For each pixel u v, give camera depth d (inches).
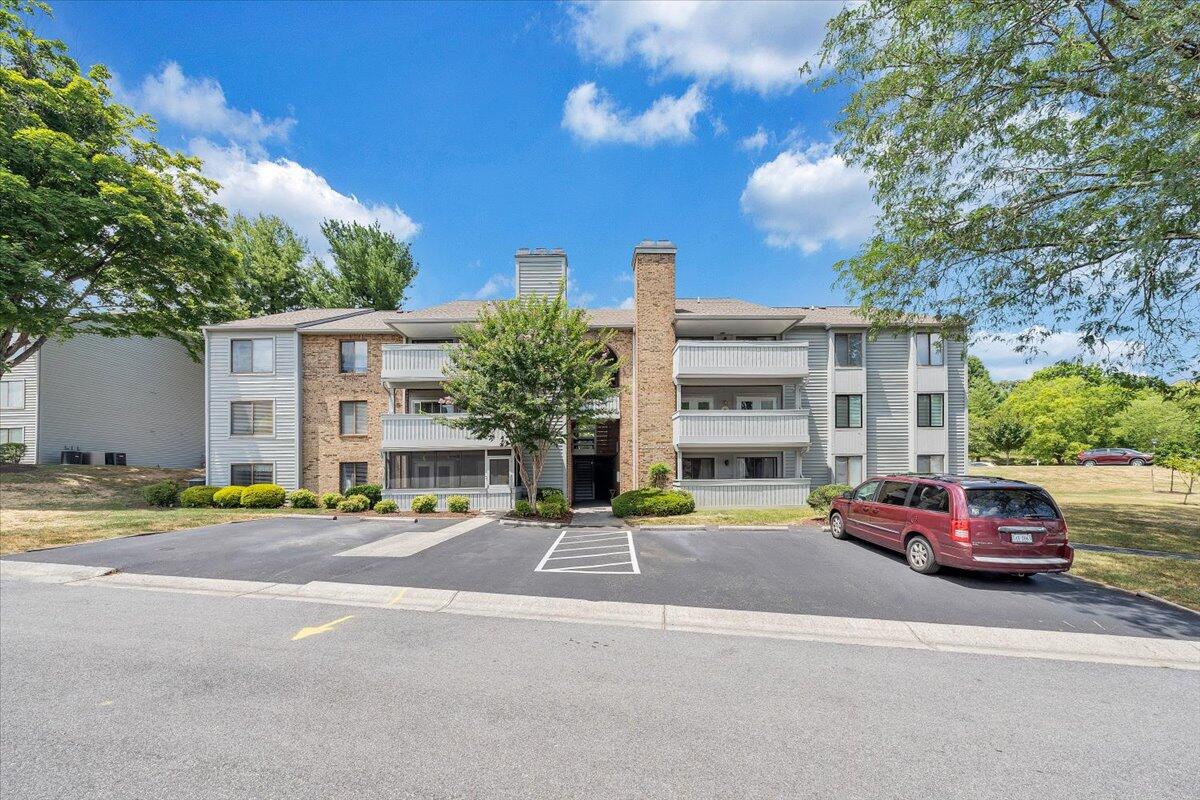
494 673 190.2
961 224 391.9
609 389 623.8
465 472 767.7
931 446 782.5
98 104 759.7
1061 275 379.6
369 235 1493.6
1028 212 365.7
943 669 198.1
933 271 426.9
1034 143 321.7
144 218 719.7
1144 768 133.9
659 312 789.2
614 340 811.4
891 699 171.9
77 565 364.5
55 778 125.5
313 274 1451.8
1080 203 340.8
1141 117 281.4
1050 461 1550.2
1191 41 260.1
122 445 1061.8
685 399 815.7
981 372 2363.4
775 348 763.4
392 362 773.3
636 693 174.1
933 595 292.0
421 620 254.5
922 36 345.7
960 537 310.3
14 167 660.1
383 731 147.8
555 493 682.8
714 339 831.7
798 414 751.1
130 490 807.7
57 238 692.7
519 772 128.3
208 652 210.5
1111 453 1382.9
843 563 369.1
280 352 828.6
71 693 173.0
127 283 855.7
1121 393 477.4
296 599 291.3
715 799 118.6
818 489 619.2
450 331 807.1
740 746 141.3
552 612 267.9
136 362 1093.1
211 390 822.5
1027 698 174.1
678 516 629.0
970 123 335.3
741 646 220.7
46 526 514.9
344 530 531.8
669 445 776.9
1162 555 383.2
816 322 789.9
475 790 121.0
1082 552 391.9
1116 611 265.3
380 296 1470.2
